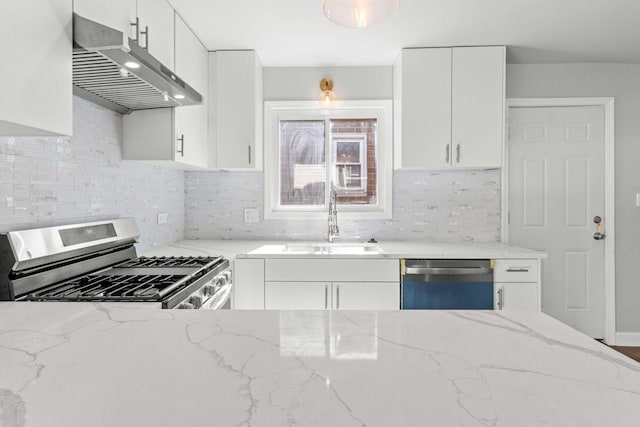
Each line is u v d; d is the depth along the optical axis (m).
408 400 0.53
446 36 2.54
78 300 1.26
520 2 2.12
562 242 3.06
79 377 0.61
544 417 0.49
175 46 2.19
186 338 0.78
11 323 0.89
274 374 0.61
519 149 3.06
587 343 0.76
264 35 2.52
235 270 2.47
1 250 1.33
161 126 2.20
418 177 3.10
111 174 2.12
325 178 3.22
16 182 1.47
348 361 0.67
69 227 1.64
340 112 3.19
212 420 0.48
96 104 1.98
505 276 2.43
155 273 1.70
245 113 2.78
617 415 0.50
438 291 2.44
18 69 1.04
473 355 0.69
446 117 2.71
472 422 0.48
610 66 3.01
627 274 3.04
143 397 0.54
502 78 2.68
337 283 2.46
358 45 2.68
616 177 3.02
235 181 3.17
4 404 0.52
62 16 1.21
